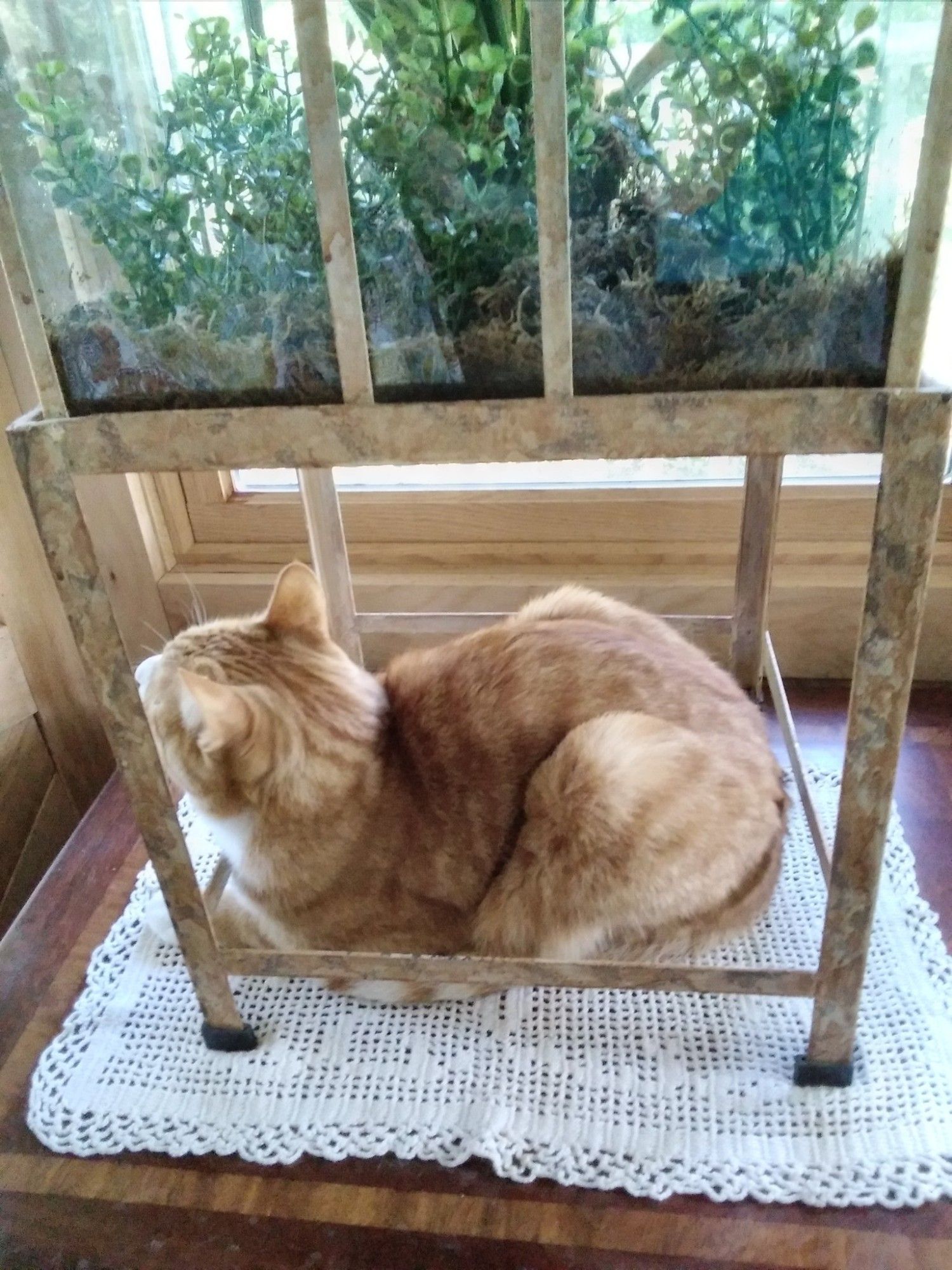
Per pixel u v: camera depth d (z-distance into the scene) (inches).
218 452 27.2
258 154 24.2
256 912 40.6
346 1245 33.8
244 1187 35.7
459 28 22.9
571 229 24.0
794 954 42.4
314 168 23.5
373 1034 40.3
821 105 22.7
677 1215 34.1
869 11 21.5
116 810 52.6
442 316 25.3
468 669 41.8
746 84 22.8
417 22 22.8
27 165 24.6
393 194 24.3
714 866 38.0
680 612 59.0
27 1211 35.4
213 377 26.7
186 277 25.7
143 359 26.7
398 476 60.3
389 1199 35.1
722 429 25.5
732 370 25.3
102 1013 41.7
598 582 59.0
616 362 25.4
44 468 27.6
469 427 26.1
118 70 23.9
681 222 24.0
